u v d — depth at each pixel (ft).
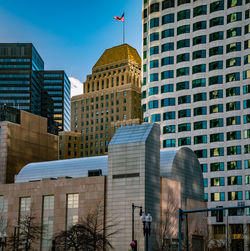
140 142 277.85
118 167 281.74
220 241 391.04
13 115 433.89
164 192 288.51
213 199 439.22
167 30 483.51
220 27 460.96
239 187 429.38
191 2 477.36
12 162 419.95
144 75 502.38
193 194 333.01
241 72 446.60
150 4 499.92
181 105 465.06
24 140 437.99
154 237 272.51
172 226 289.12
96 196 284.41
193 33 471.62
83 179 291.58
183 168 325.01
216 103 451.94
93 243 252.42
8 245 294.05
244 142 435.53
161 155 322.14
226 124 444.55
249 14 450.71
